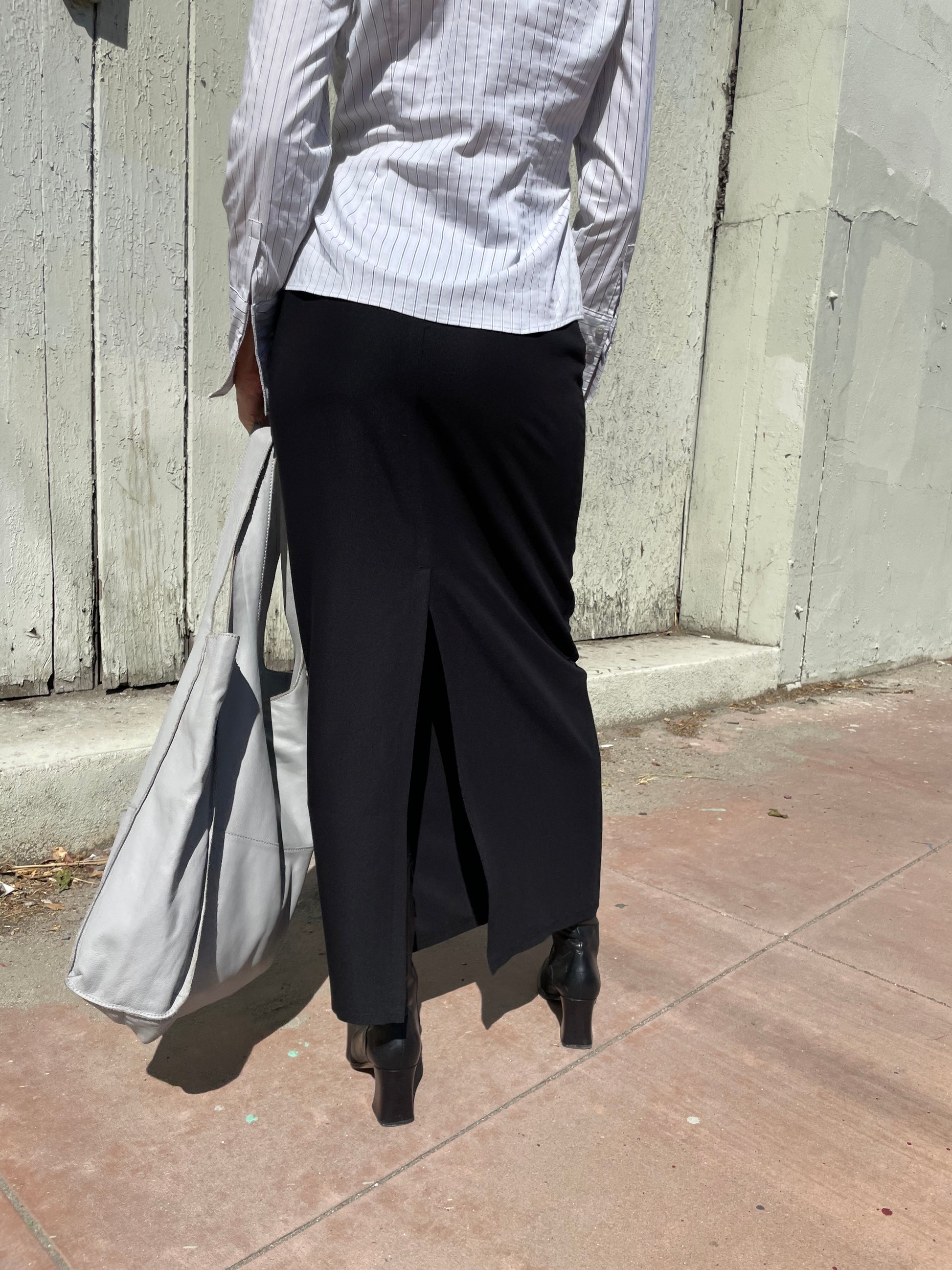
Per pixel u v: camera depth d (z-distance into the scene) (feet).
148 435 8.14
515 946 4.52
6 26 6.94
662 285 12.44
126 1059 4.93
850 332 12.80
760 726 11.82
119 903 4.03
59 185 7.36
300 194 3.98
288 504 4.17
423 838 4.70
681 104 12.09
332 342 3.95
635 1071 5.01
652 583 13.51
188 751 4.14
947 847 8.34
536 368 4.13
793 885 7.43
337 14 3.82
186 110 7.96
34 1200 3.95
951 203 13.99
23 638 7.77
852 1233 4.01
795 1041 5.38
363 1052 4.69
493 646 4.31
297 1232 3.85
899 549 14.96
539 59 4.08
